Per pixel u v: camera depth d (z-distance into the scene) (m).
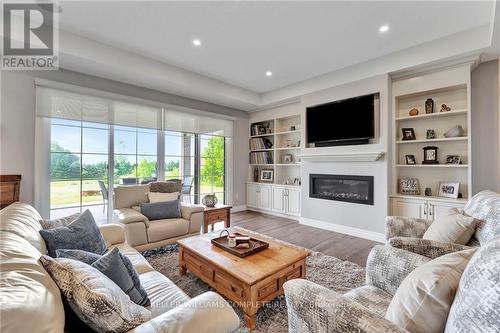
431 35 2.90
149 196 3.26
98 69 3.31
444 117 3.36
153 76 3.57
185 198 4.77
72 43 2.87
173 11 2.45
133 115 3.98
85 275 0.89
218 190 5.35
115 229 2.20
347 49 3.24
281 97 4.83
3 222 1.29
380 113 3.52
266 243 2.19
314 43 3.08
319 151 4.25
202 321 0.89
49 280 0.87
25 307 0.66
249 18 2.56
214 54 3.40
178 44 3.13
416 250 1.49
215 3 2.33
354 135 3.76
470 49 2.76
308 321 0.97
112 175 3.83
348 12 2.46
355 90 3.76
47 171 3.26
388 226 2.14
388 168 3.47
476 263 0.72
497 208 1.54
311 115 4.35
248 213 5.39
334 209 4.05
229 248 2.05
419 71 3.30
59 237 1.57
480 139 3.10
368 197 3.63
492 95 3.02
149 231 2.73
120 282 1.14
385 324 0.80
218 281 1.90
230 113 5.47
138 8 2.41
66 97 3.35
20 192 3.03
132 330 0.83
